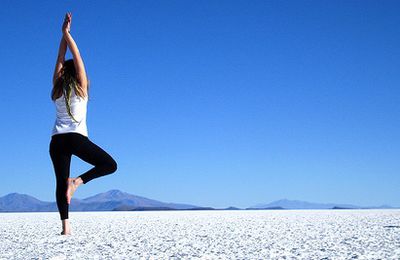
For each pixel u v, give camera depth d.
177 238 5.75
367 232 6.68
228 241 5.32
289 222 9.77
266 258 3.73
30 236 6.02
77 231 7.02
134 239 5.59
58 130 3.74
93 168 3.90
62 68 3.80
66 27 3.79
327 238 5.70
